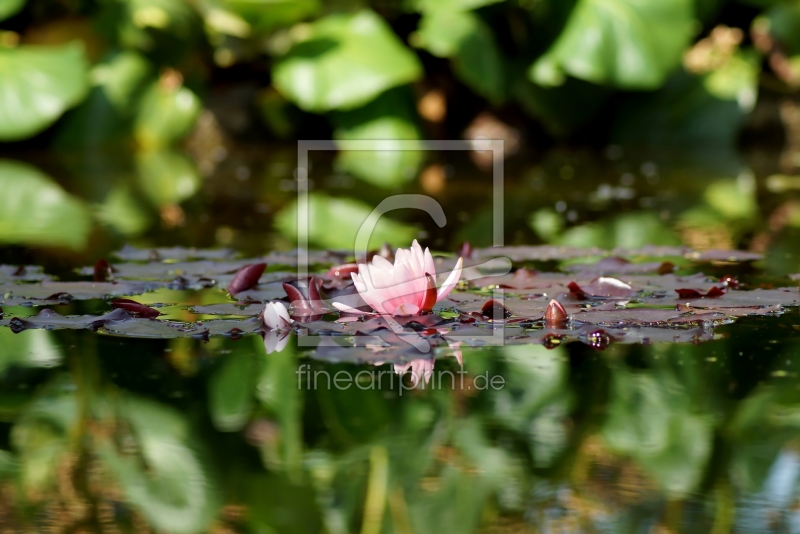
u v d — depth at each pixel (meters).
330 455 2.28
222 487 2.23
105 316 2.59
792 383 2.39
